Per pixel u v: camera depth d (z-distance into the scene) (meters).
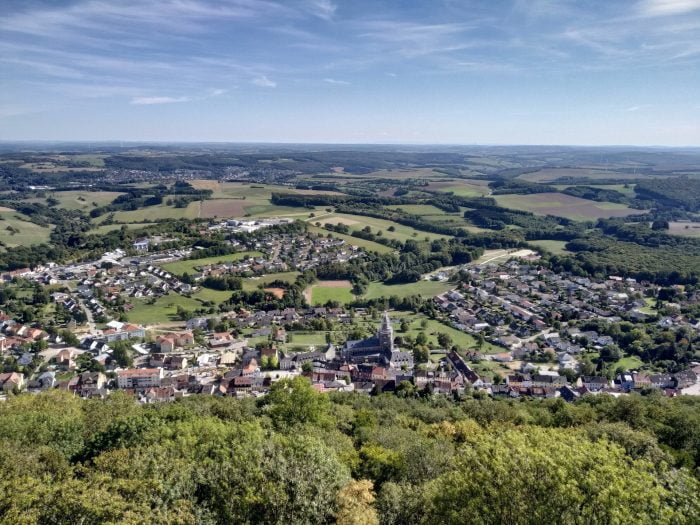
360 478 81.62
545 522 50.41
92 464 86.44
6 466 74.50
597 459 55.75
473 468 58.66
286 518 62.00
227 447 77.06
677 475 60.38
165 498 62.12
